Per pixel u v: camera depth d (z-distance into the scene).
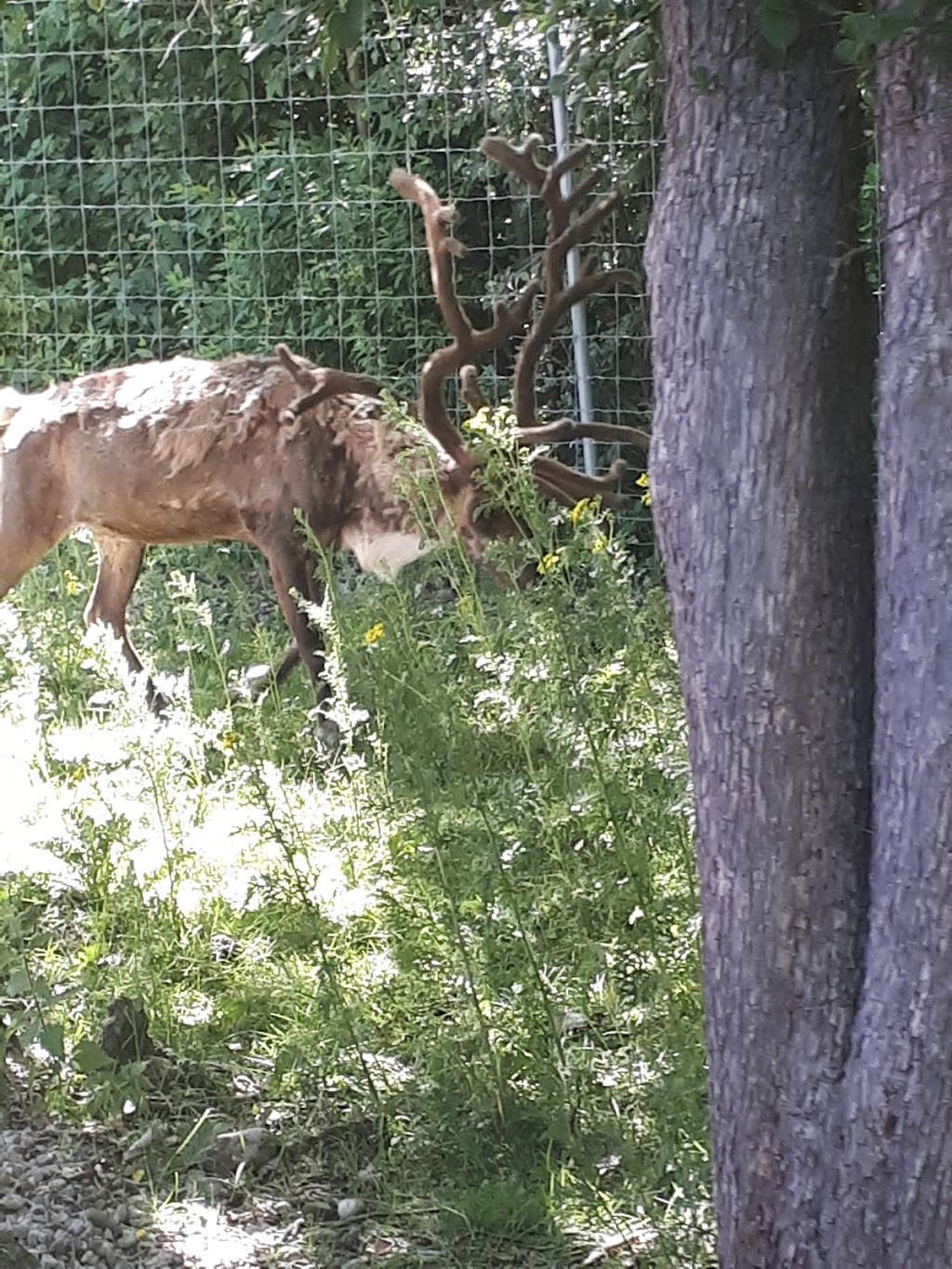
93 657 5.15
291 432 6.09
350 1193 3.34
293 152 8.82
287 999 4.10
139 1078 3.65
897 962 2.29
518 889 3.77
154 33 9.59
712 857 2.52
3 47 9.84
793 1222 2.46
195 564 8.52
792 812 2.42
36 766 5.15
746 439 2.39
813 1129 2.43
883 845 2.30
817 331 2.38
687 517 2.47
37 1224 3.16
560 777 4.04
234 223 9.31
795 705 2.40
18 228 9.59
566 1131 3.29
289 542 6.15
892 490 2.23
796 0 2.25
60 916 4.66
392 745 4.11
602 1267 3.03
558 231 5.96
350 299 8.96
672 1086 3.09
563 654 3.80
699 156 2.42
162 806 4.70
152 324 9.64
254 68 9.21
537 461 5.95
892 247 2.22
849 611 2.41
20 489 6.46
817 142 2.38
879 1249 2.35
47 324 9.82
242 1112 3.67
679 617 2.53
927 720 2.21
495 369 8.59
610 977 3.68
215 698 6.36
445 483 5.89
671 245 2.46
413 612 5.95
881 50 2.21
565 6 4.83
